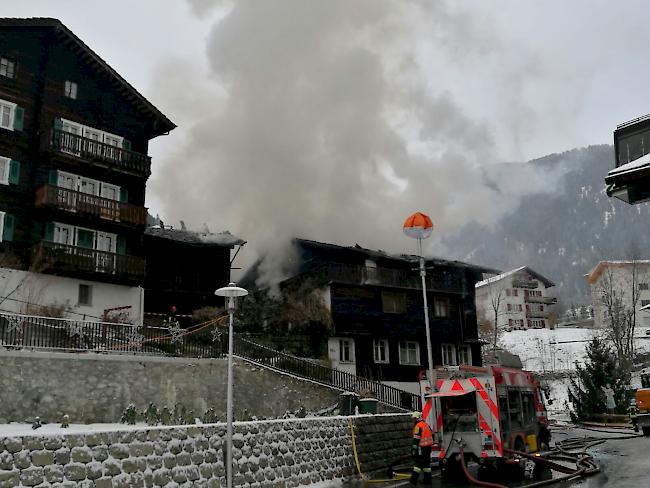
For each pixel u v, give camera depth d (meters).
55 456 10.30
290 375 27.39
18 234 29.39
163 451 12.20
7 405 18.38
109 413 20.77
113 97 34.47
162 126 36.22
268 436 15.02
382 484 16.59
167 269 37.69
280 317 39.19
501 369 18.78
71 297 30.06
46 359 19.61
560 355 74.06
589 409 42.59
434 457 17.47
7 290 27.70
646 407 31.72
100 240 32.47
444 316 43.03
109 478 11.02
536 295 100.19
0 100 29.89
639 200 10.58
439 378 18.28
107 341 22.75
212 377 24.50
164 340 24.64
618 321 62.00
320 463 16.70
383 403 30.27
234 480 13.60
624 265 94.19
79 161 31.22
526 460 21.17
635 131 11.29
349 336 38.03
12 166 29.66
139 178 34.28
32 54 31.56
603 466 18.94
